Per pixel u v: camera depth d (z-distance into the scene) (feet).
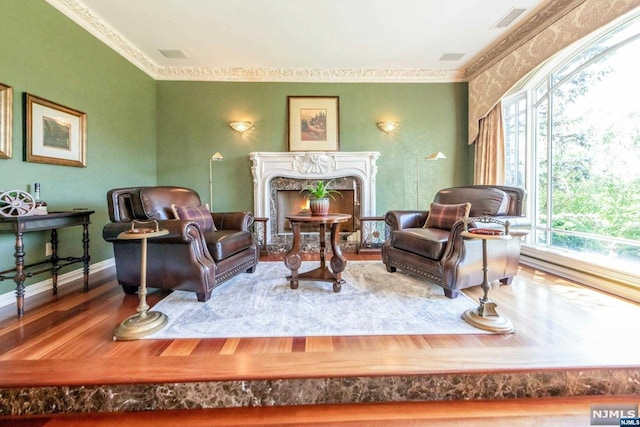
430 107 15.08
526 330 5.98
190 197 10.30
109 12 9.69
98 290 8.63
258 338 5.77
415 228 10.19
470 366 4.82
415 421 4.35
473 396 4.79
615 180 8.85
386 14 9.94
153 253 7.78
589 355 5.06
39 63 8.32
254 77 14.52
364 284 9.09
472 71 14.16
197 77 14.42
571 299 7.69
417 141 15.14
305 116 14.82
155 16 9.92
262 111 14.73
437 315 6.77
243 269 9.68
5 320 6.56
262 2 9.21
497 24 10.62
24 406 4.53
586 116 9.75
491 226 7.90
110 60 11.31
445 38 11.57
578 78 10.03
